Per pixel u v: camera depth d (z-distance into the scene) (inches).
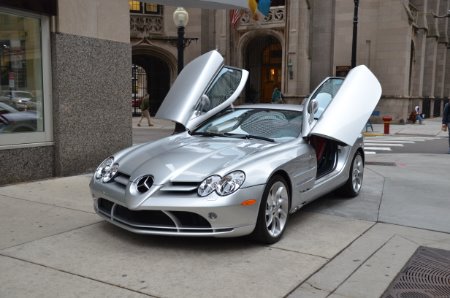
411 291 143.9
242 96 1088.2
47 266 154.3
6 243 175.2
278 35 991.0
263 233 175.2
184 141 214.8
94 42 310.7
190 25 1053.8
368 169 381.7
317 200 260.5
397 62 1002.7
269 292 139.0
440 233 202.5
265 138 217.6
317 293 139.9
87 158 312.3
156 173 174.2
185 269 154.5
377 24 1011.9
